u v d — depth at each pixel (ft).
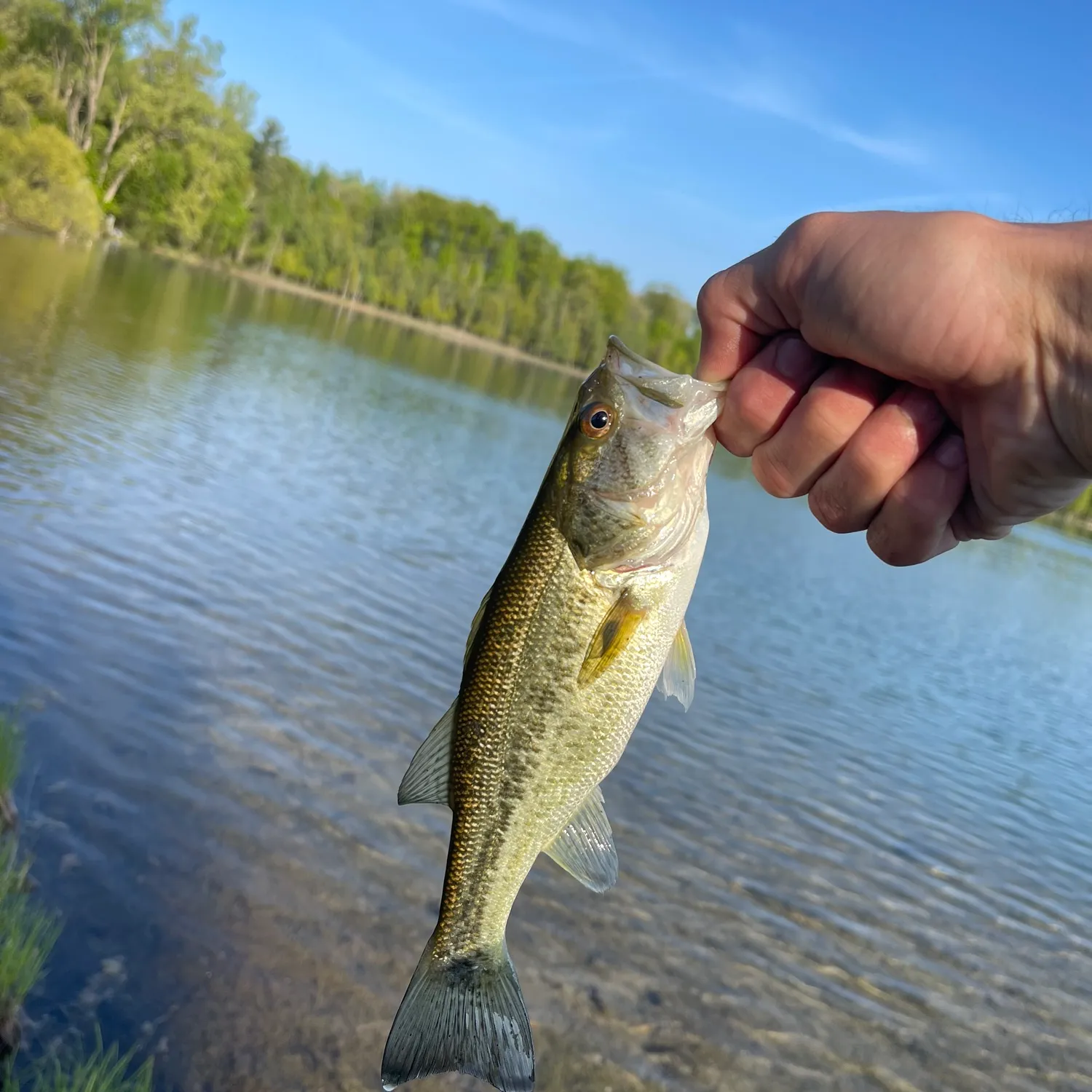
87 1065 2.11
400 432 12.13
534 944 3.03
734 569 9.71
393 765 3.83
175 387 10.43
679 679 1.38
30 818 2.89
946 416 1.07
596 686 1.30
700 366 1.21
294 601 5.24
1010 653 9.24
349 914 2.89
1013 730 6.72
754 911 3.57
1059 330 0.94
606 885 1.32
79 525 5.36
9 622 4.02
